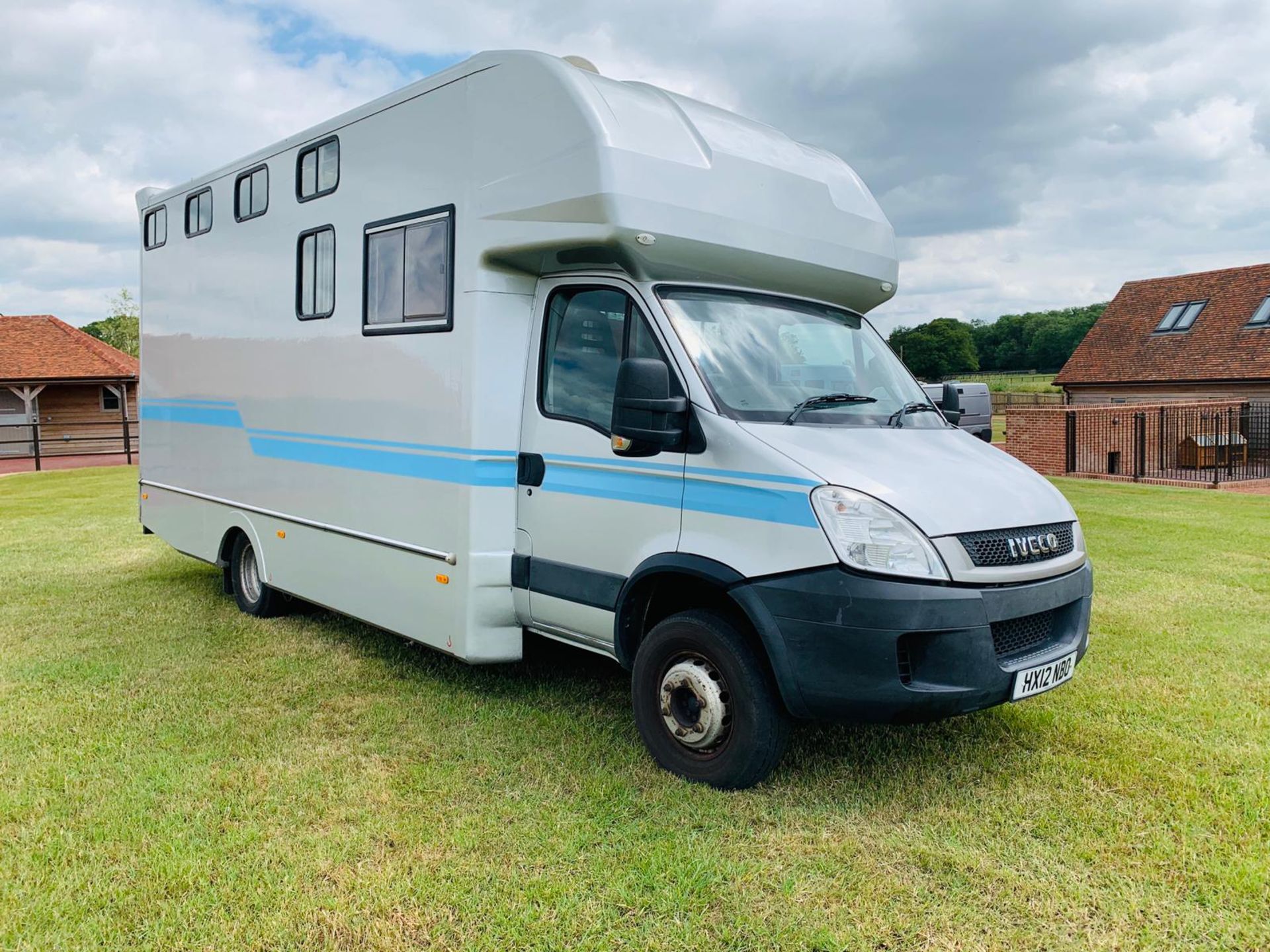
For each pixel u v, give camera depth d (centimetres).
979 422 1895
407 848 336
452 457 464
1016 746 426
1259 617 650
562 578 439
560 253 425
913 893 307
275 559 624
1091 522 1098
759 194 440
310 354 572
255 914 296
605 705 483
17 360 2812
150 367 789
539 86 416
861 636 333
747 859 327
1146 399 2683
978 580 344
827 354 455
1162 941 282
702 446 382
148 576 830
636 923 292
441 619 479
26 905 300
